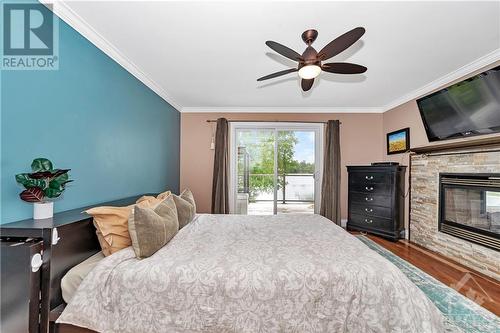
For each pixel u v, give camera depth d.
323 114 4.65
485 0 1.69
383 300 1.28
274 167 4.75
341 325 1.28
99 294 1.31
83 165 1.99
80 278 1.38
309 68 1.88
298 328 1.29
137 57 2.56
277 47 1.77
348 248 1.67
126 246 1.62
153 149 3.40
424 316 1.25
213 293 1.31
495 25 1.98
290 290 1.31
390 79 3.19
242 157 4.78
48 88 1.66
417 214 3.59
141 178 3.03
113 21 1.93
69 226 1.41
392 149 4.26
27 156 1.51
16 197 1.44
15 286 1.18
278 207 4.78
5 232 1.27
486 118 2.54
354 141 4.63
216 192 4.47
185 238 1.93
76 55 1.91
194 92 3.74
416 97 3.69
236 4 1.74
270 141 4.75
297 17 1.89
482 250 2.55
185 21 1.94
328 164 4.48
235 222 2.54
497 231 2.51
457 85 2.79
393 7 1.76
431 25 1.98
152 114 3.36
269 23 1.97
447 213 3.09
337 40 1.65
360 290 1.31
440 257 3.01
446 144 2.87
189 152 4.70
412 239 3.67
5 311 1.18
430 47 2.35
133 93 2.82
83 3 1.72
